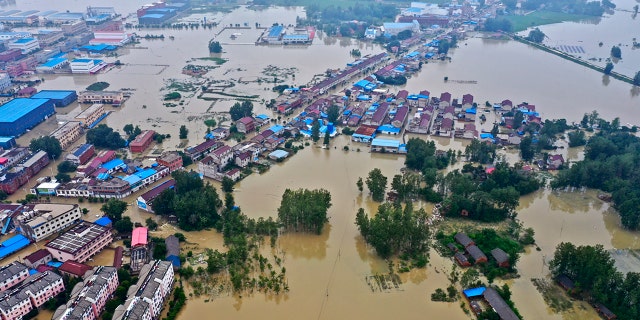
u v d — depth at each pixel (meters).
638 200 183.62
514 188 199.75
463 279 146.12
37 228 165.50
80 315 123.56
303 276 153.62
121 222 171.88
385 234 159.00
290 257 162.88
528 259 162.75
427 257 162.75
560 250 150.88
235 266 154.50
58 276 140.88
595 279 141.88
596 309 140.62
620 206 186.12
